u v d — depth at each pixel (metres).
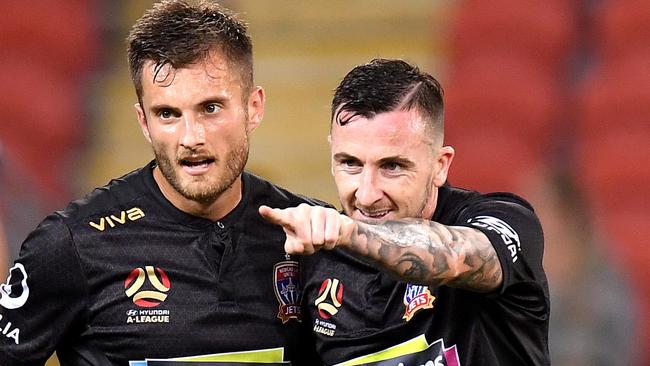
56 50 31.08
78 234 11.88
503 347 11.34
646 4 28.97
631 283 23.22
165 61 11.19
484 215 11.27
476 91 29.05
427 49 30.06
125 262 11.91
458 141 28.69
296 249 9.04
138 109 11.91
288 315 12.38
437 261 9.96
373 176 11.02
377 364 11.84
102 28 31.38
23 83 30.59
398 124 10.95
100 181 29.73
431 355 11.54
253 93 12.04
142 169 12.54
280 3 30.78
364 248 9.57
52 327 11.80
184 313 11.87
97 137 30.14
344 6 30.72
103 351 11.85
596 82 28.73
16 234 25.52
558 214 22.31
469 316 11.39
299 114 29.86
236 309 12.05
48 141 30.08
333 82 30.05
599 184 27.53
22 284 11.73
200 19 11.40
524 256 10.83
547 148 28.39
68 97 30.58
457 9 30.30
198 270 12.02
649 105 27.84
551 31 29.61
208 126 11.33
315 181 29.11
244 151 11.72
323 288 12.36
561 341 21.00
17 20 31.25
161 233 12.08
